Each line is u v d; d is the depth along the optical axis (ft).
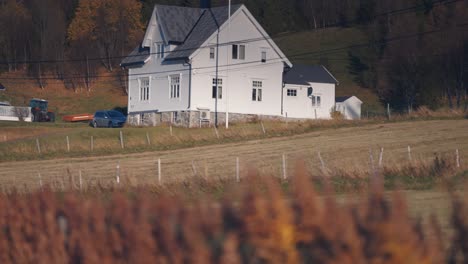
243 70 601.21
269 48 611.88
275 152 397.60
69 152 454.81
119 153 443.73
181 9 634.43
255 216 90.94
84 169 390.01
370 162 309.42
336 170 287.69
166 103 611.88
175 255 94.53
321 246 87.81
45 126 649.61
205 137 459.32
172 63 606.96
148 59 636.07
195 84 584.40
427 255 85.40
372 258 84.28
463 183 235.40
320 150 391.65
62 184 305.32
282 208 90.58
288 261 88.94
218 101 591.78
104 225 108.78
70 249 110.73
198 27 612.70
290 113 655.35
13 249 120.26
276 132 463.83
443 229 114.62
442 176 252.83
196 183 269.85
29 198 133.28
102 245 105.60
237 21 597.93
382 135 426.51
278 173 308.60
